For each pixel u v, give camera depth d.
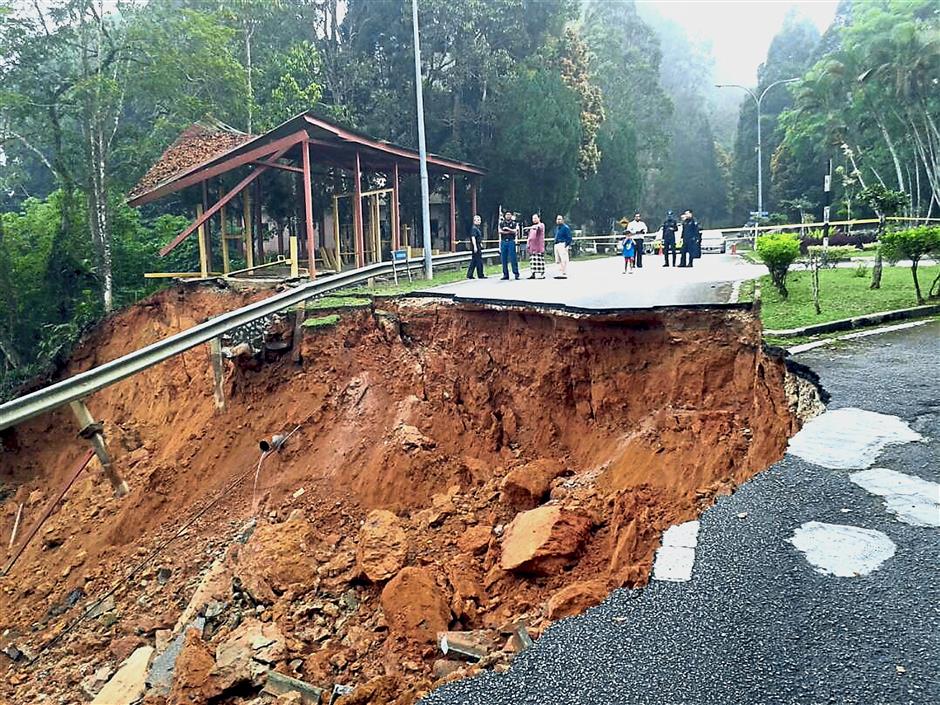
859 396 7.76
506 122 31.64
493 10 32.31
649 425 10.53
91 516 15.08
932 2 43.59
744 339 10.47
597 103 38.75
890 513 5.39
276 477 13.69
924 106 38.66
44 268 26.56
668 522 8.36
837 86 44.28
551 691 3.94
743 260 23.05
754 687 3.78
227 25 30.25
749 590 4.61
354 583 9.68
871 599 4.41
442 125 33.19
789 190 56.09
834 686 3.73
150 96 25.19
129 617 11.28
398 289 16.69
